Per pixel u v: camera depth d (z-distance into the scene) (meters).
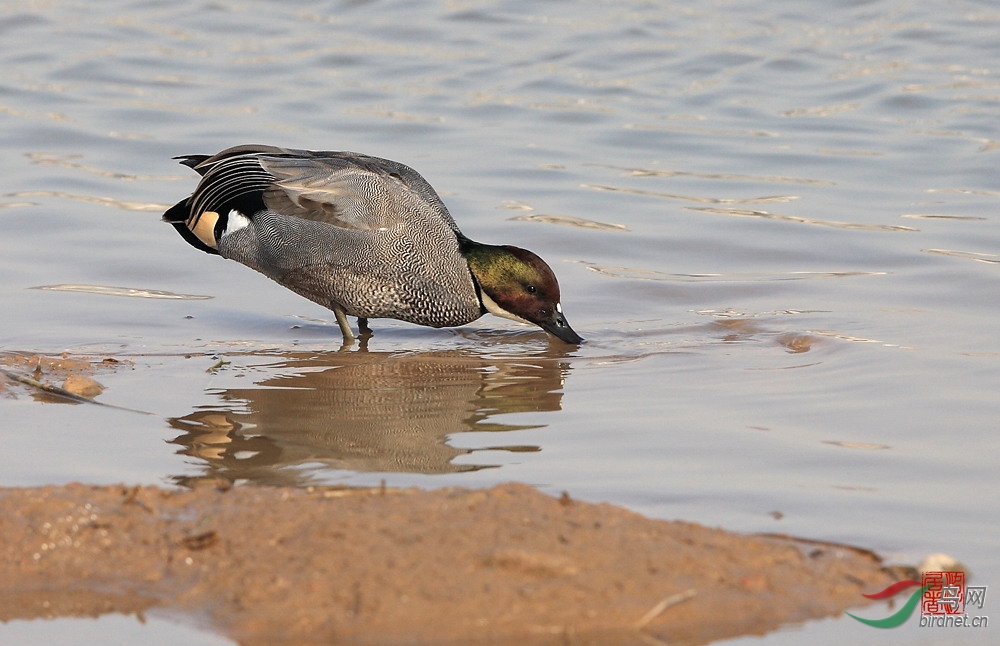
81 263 14.38
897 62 23.11
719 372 11.02
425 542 6.84
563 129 20.05
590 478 8.38
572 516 7.16
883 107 20.81
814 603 6.59
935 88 21.50
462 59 23.83
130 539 7.14
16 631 6.43
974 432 9.21
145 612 6.57
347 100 21.45
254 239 12.52
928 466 8.56
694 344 12.02
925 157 18.31
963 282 13.48
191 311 13.24
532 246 15.15
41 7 26.67
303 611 6.38
